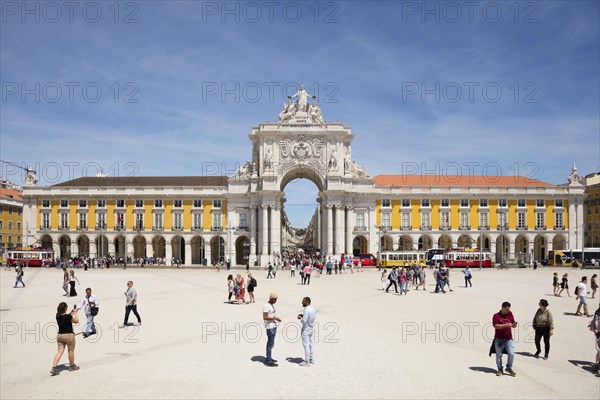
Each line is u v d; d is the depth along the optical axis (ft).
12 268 175.94
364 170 201.16
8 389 31.14
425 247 201.77
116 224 202.08
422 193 201.98
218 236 199.72
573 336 46.98
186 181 218.79
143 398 29.55
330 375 34.04
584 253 184.75
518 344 43.68
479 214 202.49
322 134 196.03
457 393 30.50
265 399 29.43
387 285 94.73
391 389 31.17
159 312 61.00
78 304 68.59
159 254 212.23
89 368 35.78
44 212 204.23
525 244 206.49
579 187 203.72
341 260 164.35
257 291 88.48
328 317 57.26
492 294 83.10
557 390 31.09
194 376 33.78
